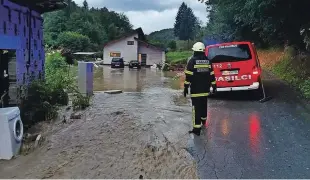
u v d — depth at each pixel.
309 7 13.84
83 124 8.55
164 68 41.19
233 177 4.90
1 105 8.19
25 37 9.92
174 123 8.35
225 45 11.41
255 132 7.26
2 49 8.55
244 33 30.84
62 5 11.84
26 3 9.98
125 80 24.97
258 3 13.84
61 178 5.20
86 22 80.69
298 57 17.48
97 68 44.31
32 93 9.32
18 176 5.41
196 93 7.12
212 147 6.29
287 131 7.27
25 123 8.43
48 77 12.59
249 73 11.13
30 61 10.47
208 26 41.75
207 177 4.91
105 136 7.36
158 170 5.33
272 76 18.56
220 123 8.12
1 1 8.02
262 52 30.72
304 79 13.86
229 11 20.81
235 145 6.37
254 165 5.34
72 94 12.33
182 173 5.16
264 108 9.88
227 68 11.23
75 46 64.88
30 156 6.39
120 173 5.27
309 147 6.17
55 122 8.86
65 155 6.23
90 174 5.29
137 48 56.81
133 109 10.47
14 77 9.09
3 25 8.16
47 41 63.06
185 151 6.10
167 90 16.98
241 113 9.24
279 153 5.88
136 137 7.15
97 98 13.11
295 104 10.37
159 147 6.41
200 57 7.12
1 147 6.30
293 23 15.98
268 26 16.78
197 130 7.14
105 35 85.31
